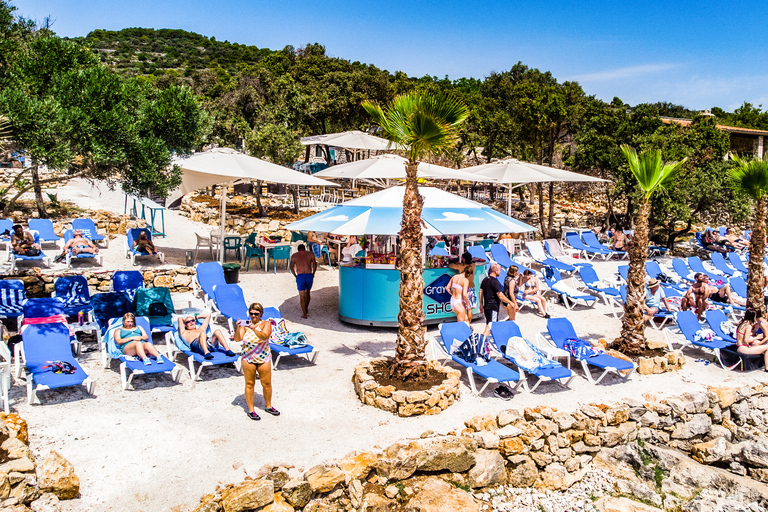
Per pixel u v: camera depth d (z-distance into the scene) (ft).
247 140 80.59
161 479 17.97
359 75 121.19
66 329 26.43
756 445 25.94
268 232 67.00
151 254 45.78
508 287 34.78
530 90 92.68
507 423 23.31
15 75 32.94
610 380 29.40
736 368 32.14
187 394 24.91
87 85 33.83
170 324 30.73
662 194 67.26
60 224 52.75
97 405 23.16
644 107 79.41
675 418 27.09
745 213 68.90
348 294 37.01
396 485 20.30
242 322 24.77
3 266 39.83
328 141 88.94
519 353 27.76
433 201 37.45
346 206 36.81
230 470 18.67
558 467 23.22
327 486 18.53
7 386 21.72
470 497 20.13
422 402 23.72
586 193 103.91
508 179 61.41
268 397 22.99
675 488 23.49
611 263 62.03
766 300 44.62
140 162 37.09
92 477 17.85
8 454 17.46
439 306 37.04
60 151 28.84
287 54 172.04
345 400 25.00
